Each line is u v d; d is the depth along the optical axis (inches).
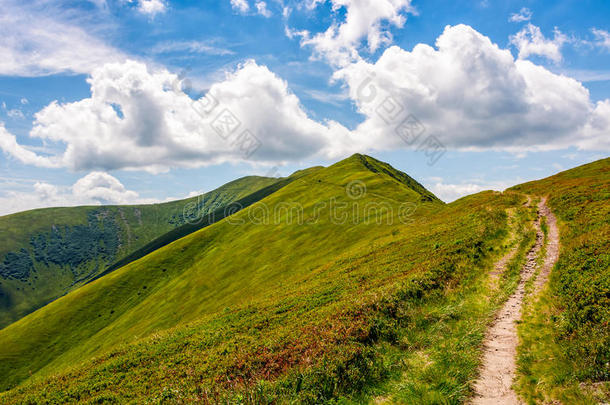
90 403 623.8
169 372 674.8
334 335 554.9
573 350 387.2
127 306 3565.5
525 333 481.7
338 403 371.2
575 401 310.8
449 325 546.0
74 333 3316.9
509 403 331.6
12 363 2997.0
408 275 862.5
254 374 518.9
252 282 2755.9
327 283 1147.3
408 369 424.2
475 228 1230.3
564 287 581.9
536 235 1035.9
